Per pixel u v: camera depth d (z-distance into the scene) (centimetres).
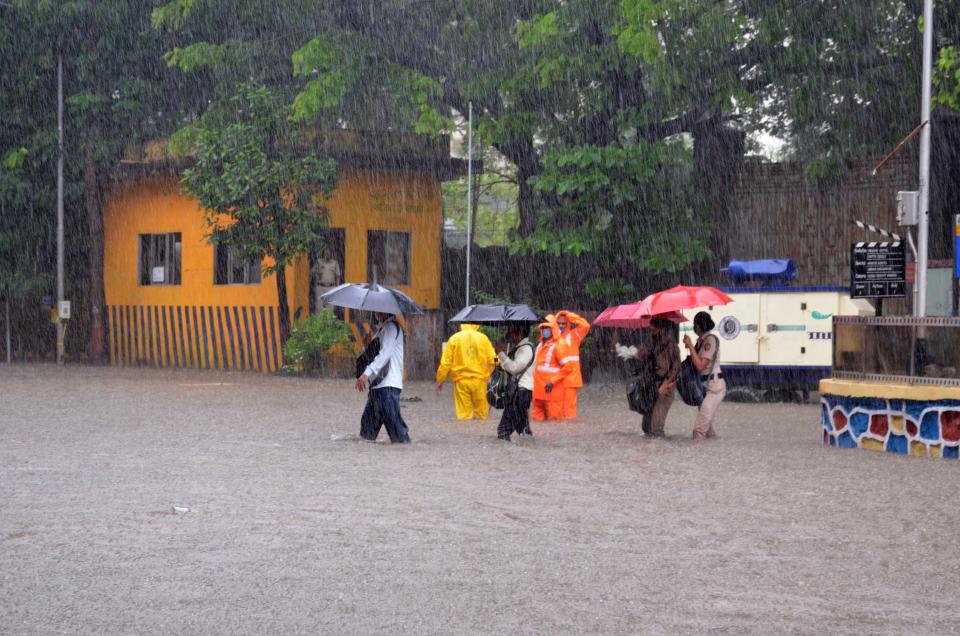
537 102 2628
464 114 2862
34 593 619
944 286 2241
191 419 1656
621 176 2502
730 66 2500
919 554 741
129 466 1132
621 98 2552
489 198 4769
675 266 2558
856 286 1639
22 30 3272
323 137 2970
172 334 3284
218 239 2823
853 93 2661
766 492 999
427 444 1364
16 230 3409
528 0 2648
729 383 2197
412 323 2908
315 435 1452
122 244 3431
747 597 625
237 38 3067
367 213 3123
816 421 1766
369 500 927
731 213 2883
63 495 945
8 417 1655
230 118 2928
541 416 1748
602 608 597
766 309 2161
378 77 2719
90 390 2231
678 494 983
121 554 714
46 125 3384
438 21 2778
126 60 3322
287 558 705
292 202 2828
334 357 2830
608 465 1177
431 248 3219
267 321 3028
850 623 575
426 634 548
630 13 2238
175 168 3189
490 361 1741
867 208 2781
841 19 2392
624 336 2759
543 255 3148
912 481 1077
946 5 2242
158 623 563
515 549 741
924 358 1309
